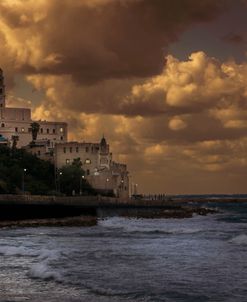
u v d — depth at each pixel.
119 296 31.70
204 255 53.62
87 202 147.88
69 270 42.22
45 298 31.20
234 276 39.31
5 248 57.25
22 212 118.94
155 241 73.44
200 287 34.72
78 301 30.38
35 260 48.69
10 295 32.16
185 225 117.62
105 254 54.59
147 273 40.72
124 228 103.00
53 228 103.69
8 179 176.12
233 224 123.94
